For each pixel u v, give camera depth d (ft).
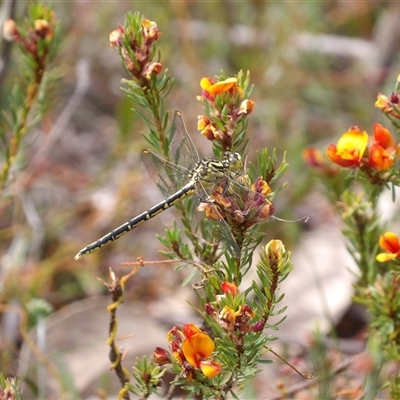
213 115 1.34
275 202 2.16
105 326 1.79
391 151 1.33
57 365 1.70
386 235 1.32
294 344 1.79
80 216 2.16
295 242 2.06
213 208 1.30
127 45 1.36
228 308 1.24
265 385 1.72
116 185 2.22
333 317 1.86
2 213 1.92
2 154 1.65
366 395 1.39
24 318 1.68
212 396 1.28
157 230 2.14
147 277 2.00
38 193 2.17
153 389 1.31
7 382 1.32
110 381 1.71
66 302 1.95
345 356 1.77
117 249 2.05
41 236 1.95
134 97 1.39
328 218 2.17
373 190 1.35
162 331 1.80
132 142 2.21
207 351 1.24
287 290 1.92
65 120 2.13
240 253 1.28
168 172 1.43
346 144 1.34
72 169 2.29
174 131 1.43
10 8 1.83
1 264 1.95
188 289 1.97
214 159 1.38
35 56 1.55
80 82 2.20
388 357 1.41
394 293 1.42
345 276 1.93
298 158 2.25
